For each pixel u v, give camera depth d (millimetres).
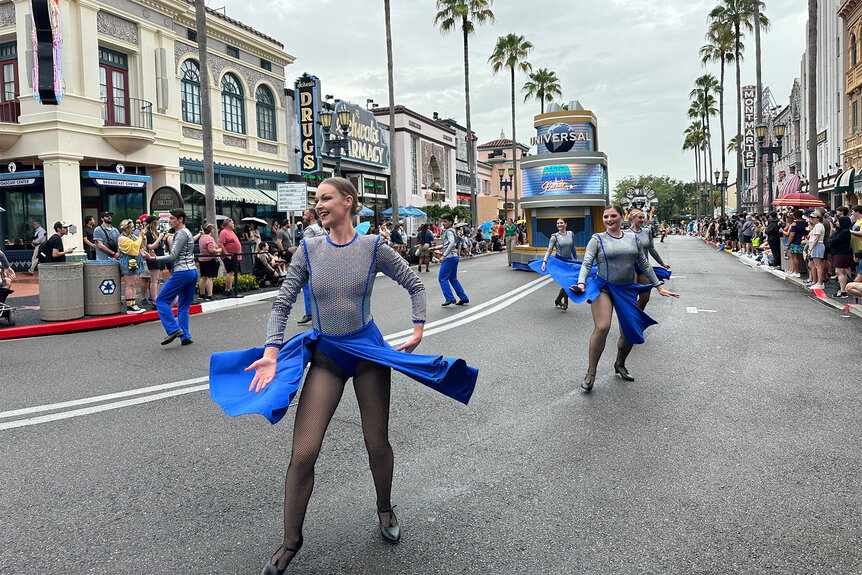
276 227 19109
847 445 4379
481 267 23656
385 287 16156
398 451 4398
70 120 19031
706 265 22000
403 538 3166
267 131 28719
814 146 19250
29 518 3422
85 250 19797
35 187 20188
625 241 5988
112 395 5926
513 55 46250
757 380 6215
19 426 5016
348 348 2941
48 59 18031
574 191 20375
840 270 12211
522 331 9172
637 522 3299
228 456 4328
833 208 34188
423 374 2877
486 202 61062
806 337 8430
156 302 8422
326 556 2998
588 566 2883
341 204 2955
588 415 5164
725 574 2805
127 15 20938
